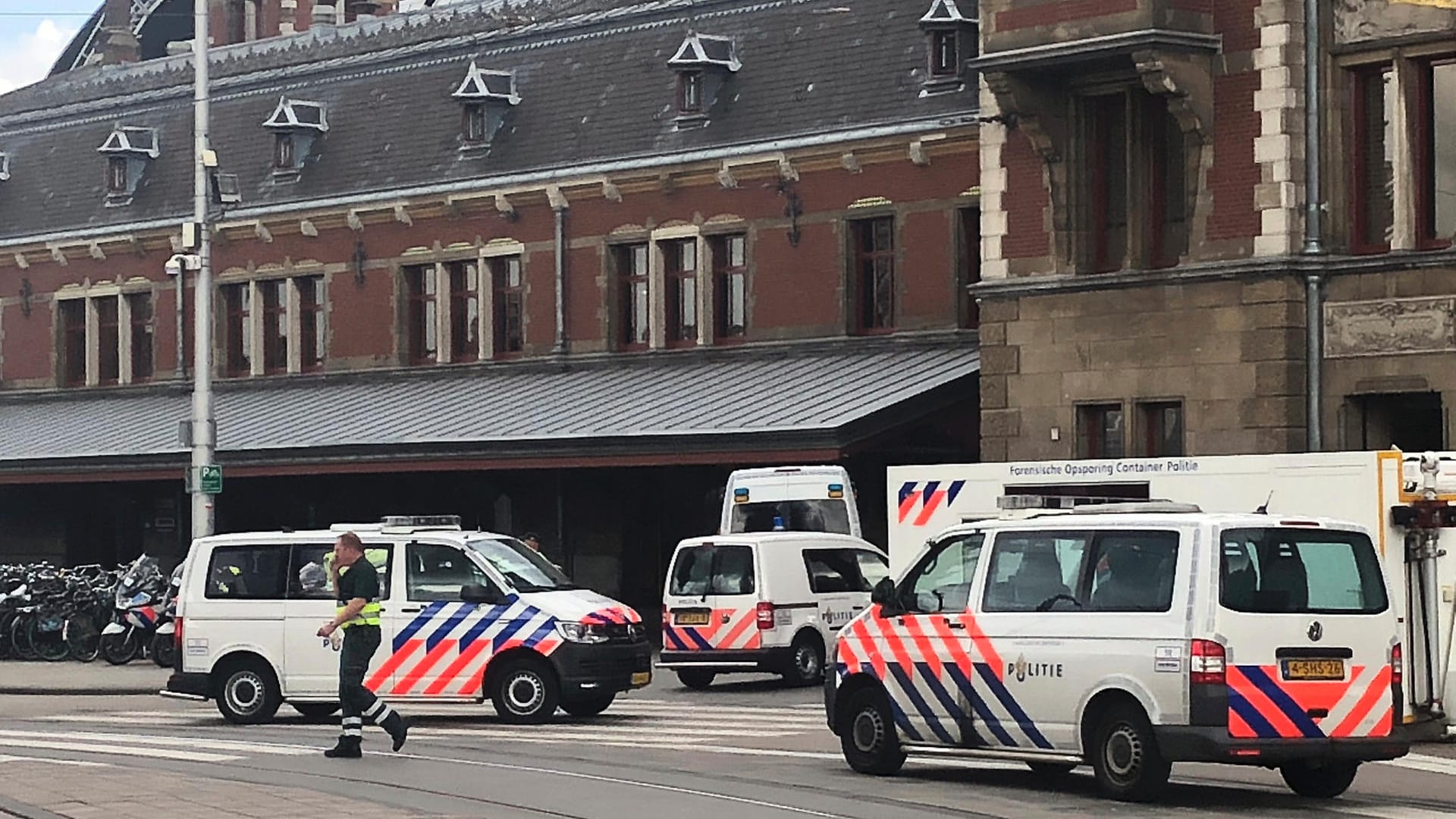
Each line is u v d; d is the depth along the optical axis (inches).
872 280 1630.2
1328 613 682.2
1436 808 688.4
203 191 1534.2
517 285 1827.0
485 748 883.4
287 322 1980.8
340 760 835.4
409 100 1923.0
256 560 1029.2
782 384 1567.4
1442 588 884.6
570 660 983.6
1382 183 1208.2
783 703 1123.9
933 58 1589.6
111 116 2174.0
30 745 919.7
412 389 1855.3
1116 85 1283.2
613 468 1637.6
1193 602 674.8
